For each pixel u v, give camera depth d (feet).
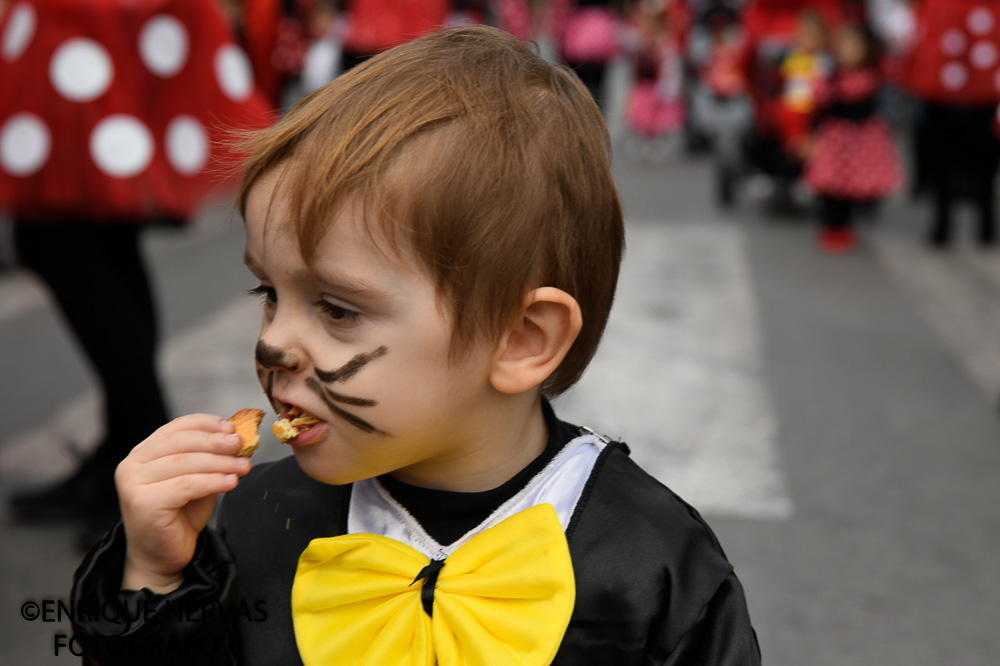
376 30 23.97
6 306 16.24
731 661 3.01
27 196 7.73
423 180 2.69
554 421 3.33
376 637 3.09
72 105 7.67
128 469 3.02
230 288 17.12
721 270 18.40
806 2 22.62
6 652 7.41
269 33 21.79
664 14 31.50
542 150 2.85
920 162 24.61
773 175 23.06
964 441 11.31
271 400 3.00
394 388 2.81
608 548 3.08
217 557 3.25
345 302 2.78
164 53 7.95
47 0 7.64
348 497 3.38
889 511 9.70
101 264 8.53
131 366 8.65
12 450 10.91
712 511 9.58
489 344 2.86
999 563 8.84
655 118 31.55
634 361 13.66
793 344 14.47
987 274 18.49
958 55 19.36
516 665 2.90
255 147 2.95
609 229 3.09
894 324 15.48
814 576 8.60
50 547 8.98
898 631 7.87
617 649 3.03
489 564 3.05
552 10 34.83
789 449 10.99
